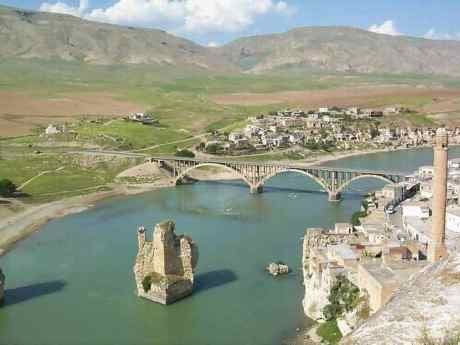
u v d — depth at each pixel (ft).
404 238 492.95
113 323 422.41
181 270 469.98
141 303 456.45
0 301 460.96
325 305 399.85
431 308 215.31
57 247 642.22
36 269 555.28
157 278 457.68
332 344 352.08
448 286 227.81
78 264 567.59
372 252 422.41
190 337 396.37
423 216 592.60
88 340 395.75
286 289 477.36
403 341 199.21
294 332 396.16
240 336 395.75
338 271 395.96
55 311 446.60
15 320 432.25
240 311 435.53
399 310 220.02
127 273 531.09
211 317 427.33
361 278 362.53
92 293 481.05
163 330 408.05
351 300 368.07
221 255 575.79
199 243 626.64
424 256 403.54
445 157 365.81
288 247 602.44
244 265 541.75
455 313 208.33
